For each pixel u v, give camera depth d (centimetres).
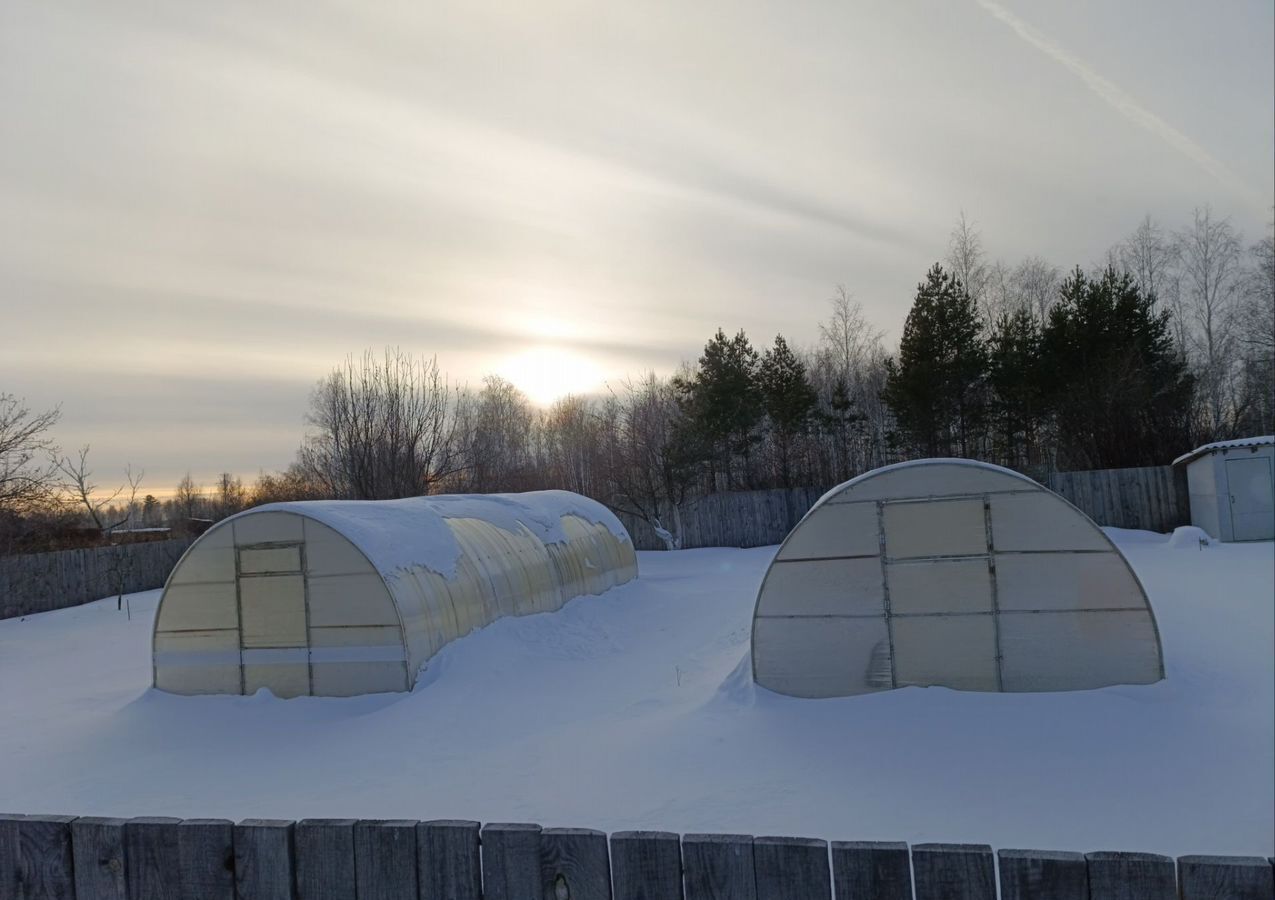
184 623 1159
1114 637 868
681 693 1024
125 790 826
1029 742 769
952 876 215
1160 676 859
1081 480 2522
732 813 664
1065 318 2830
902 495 921
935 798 676
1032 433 3017
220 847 255
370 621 1101
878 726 829
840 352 4112
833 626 936
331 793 777
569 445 4206
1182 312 3575
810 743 808
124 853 261
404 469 2998
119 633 1822
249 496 4141
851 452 3444
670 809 679
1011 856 212
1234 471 2061
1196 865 201
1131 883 204
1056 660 879
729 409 3250
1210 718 791
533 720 962
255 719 1048
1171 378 2794
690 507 3075
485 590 1309
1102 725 788
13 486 2573
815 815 654
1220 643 1040
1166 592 1412
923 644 911
